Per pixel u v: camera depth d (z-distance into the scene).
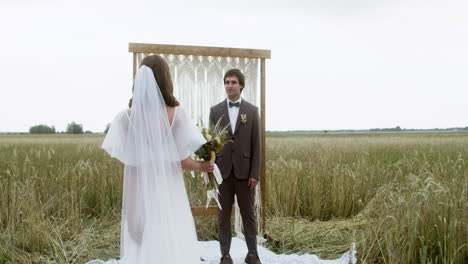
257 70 4.89
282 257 4.21
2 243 4.31
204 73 4.78
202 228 5.14
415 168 8.38
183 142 2.40
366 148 14.77
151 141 2.30
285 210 6.03
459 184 4.49
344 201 6.16
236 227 5.00
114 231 5.12
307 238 4.89
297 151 12.66
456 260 3.55
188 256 2.36
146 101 2.32
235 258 4.16
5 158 9.62
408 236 3.73
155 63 2.42
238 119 3.84
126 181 2.36
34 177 6.38
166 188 2.30
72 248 4.42
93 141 20.64
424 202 3.96
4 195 5.34
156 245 2.23
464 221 3.75
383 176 7.21
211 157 2.80
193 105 4.75
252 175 3.81
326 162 8.22
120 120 2.38
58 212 5.36
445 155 11.42
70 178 6.78
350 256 4.02
